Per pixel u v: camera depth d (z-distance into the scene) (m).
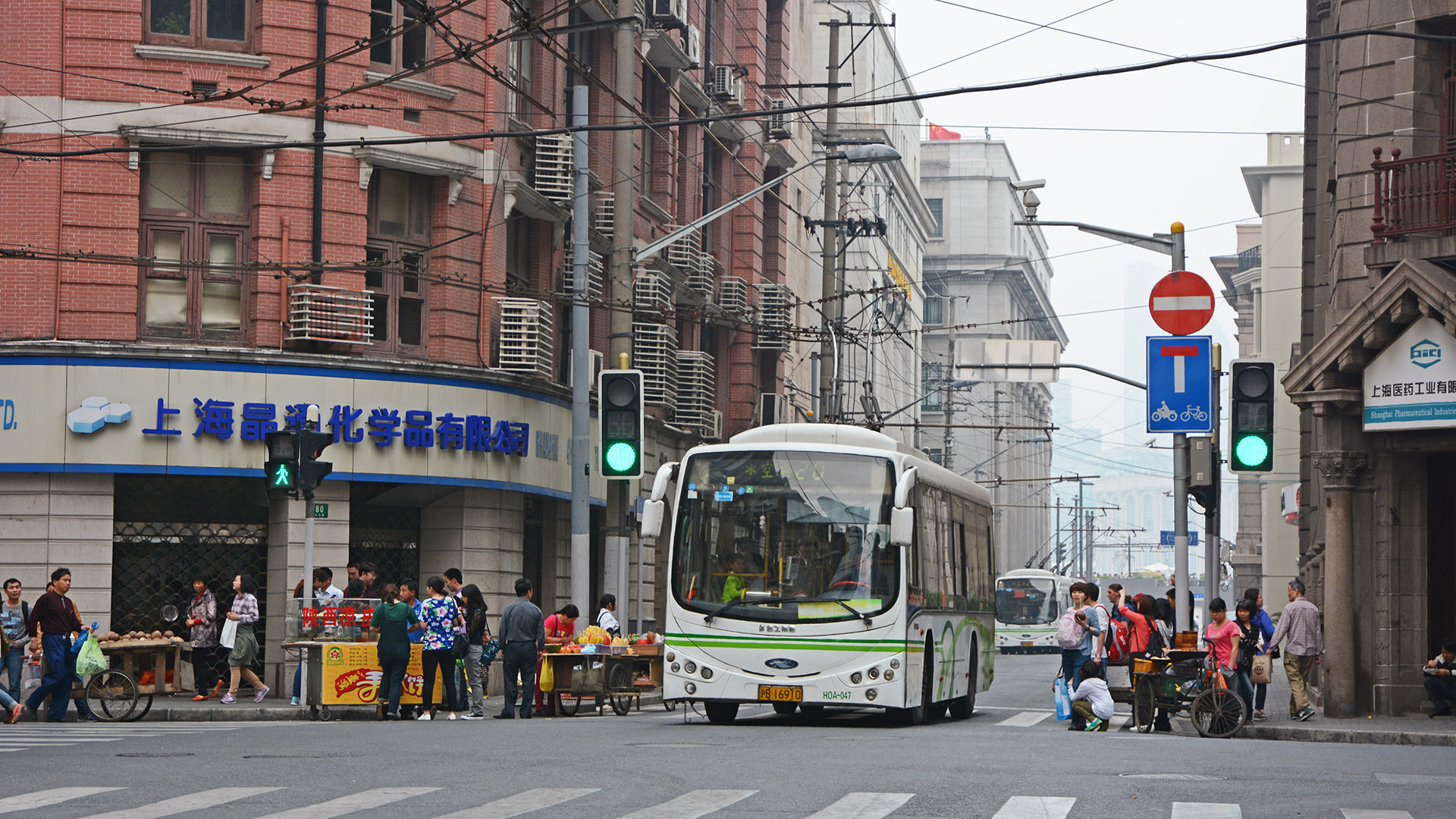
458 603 24.97
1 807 11.88
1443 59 26.72
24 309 29.62
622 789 13.23
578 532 29.06
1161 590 96.50
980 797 12.71
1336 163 28.16
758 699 22.27
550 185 36.28
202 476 30.45
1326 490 26.81
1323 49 37.72
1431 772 15.75
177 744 18.03
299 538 30.75
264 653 31.05
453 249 32.84
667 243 30.75
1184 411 26.36
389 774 14.42
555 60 37.16
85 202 29.84
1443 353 25.14
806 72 65.50
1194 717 23.11
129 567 30.72
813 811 11.84
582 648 26.73
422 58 32.53
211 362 29.97
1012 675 49.38
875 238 86.44
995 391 126.75
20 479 29.44
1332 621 26.48
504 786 13.47
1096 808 12.12
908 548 22.75
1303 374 26.44
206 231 30.80
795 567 22.47
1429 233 25.94
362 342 31.33
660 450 44.78
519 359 33.75
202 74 30.44
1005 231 135.00
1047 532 163.38
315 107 30.98
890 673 22.08
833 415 52.03
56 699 23.92
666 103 45.28
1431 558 26.72
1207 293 26.45
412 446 31.55
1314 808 12.32
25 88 29.83
